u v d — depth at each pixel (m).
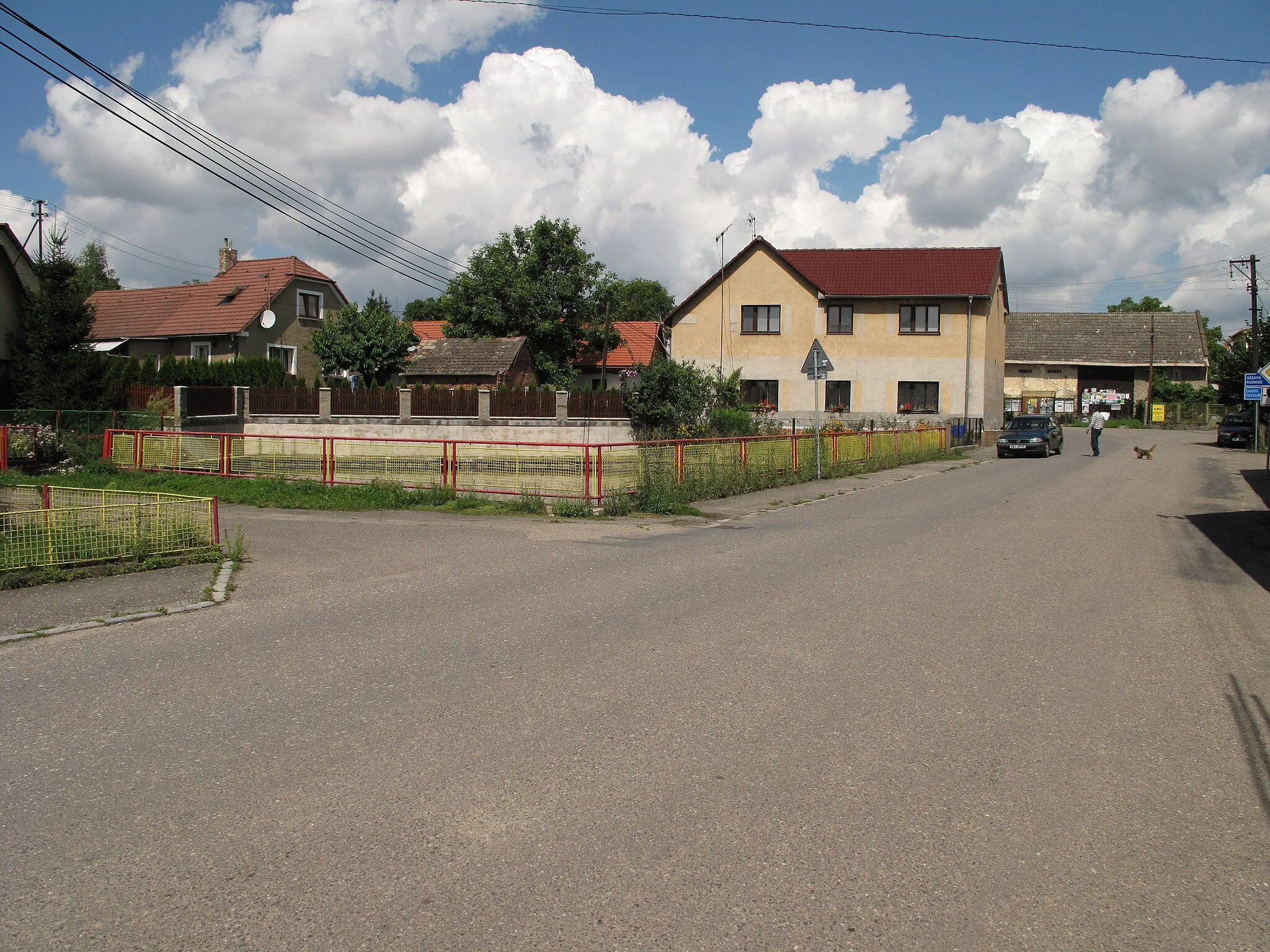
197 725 4.96
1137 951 2.98
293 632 6.95
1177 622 7.35
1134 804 4.04
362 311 39.44
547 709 5.19
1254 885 3.38
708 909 3.19
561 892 3.29
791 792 4.12
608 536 12.09
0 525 9.09
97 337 41.47
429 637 6.75
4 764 4.44
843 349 40.47
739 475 17.77
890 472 24.09
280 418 31.56
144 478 17.97
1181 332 67.94
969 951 2.97
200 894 3.29
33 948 2.96
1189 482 21.12
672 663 6.07
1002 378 46.28
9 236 25.42
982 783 4.24
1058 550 10.89
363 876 3.40
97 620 7.25
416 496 15.43
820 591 8.39
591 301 51.81
